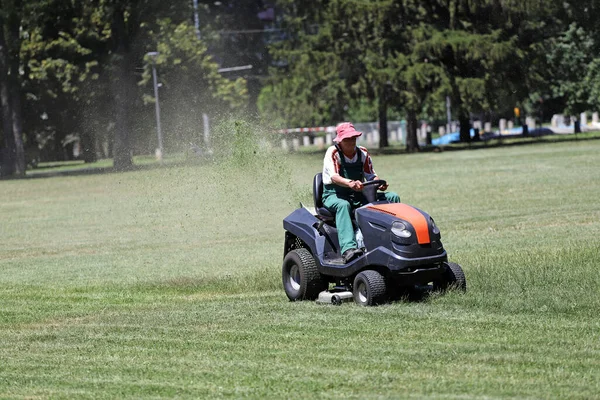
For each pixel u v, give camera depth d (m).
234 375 20.48
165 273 40.06
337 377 19.83
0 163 168.75
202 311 29.02
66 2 159.25
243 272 38.72
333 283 32.62
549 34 160.50
